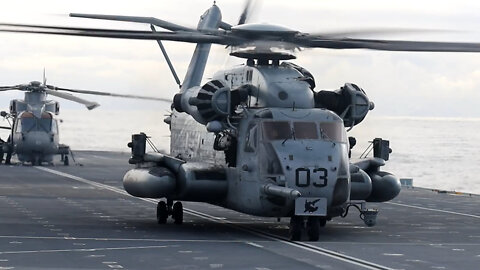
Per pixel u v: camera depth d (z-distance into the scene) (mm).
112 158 177875
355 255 51719
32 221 67750
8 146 148625
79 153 198250
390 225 69125
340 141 59312
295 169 57156
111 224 66938
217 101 60281
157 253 51531
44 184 108688
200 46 75188
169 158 64812
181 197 63344
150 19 63719
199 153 67375
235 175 61188
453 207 86875
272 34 58250
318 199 57188
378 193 66875
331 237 60406
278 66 63125
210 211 79250
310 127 59188
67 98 146250
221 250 53062
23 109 150125
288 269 46531
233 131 61469
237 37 58344
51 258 49062
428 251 53875
